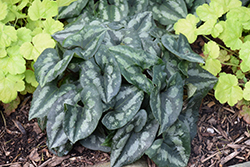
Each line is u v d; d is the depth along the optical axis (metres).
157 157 1.25
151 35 1.34
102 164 1.27
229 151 1.30
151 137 1.25
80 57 1.24
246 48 1.32
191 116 1.33
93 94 1.22
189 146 1.28
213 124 1.35
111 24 1.34
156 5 1.45
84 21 1.36
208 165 1.29
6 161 1.29
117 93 1.26
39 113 1.25
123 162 1.25
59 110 1.25
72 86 1.27
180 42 1.29
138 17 1.38
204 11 1.39
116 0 1.43
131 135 1.26
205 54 1.37
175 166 1.27
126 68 1.24
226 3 1.41
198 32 1.37
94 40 1.26
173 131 1.27
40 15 1.38
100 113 1.21
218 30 1.35
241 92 1.32
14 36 1.32
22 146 1.31
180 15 1.43
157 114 1.20
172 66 1.30
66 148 1.28
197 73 1.32
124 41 1.30
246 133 1.33
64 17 1.42
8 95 1.31
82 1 1.42
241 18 1.37
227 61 1.42
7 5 1.39
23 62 1.32
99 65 1.25
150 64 1.26
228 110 1.37
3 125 1.35
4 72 1.32
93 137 1.29
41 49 1.32
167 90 1.25
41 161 1.29
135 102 1.24
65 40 1.24
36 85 1.35
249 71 1.39
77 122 1.23
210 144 1.32
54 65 1.25
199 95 1.29
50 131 1.25
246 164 1.26
